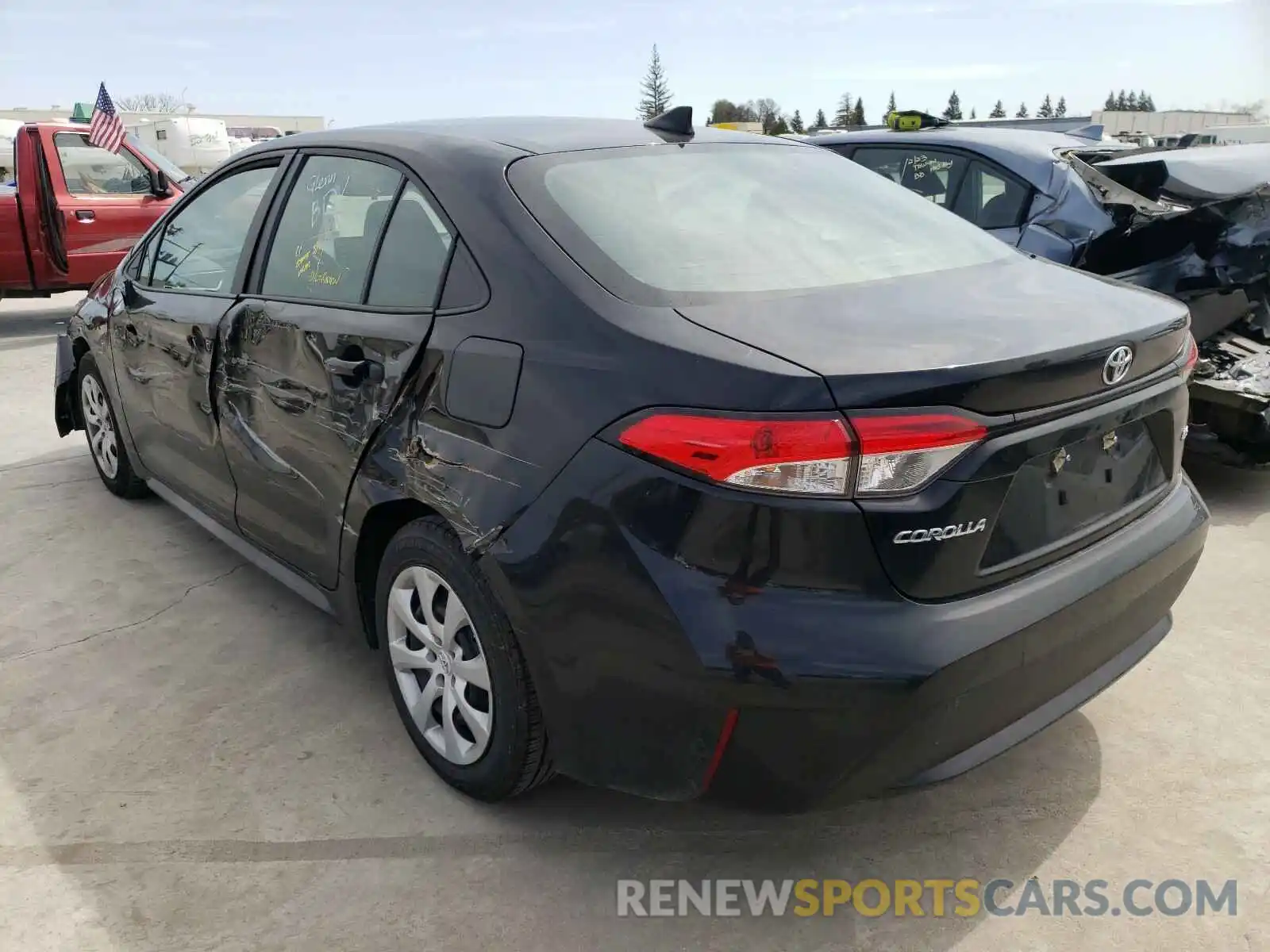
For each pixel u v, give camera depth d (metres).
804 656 1.83
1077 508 2.18
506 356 2.20
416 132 2.85
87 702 3.04
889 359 1.87
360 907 2.22
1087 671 2.25
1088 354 2.04
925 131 5.84
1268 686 3.06
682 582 1.89
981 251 2.78
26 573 3.96
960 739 2.00
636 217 2.44
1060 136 6.05
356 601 2.82
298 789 2.62
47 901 2.24
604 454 1.99
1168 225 4.67
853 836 2.45
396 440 2.47
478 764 2.46
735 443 1.83
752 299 2.19
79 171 9.34
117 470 4.62
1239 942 2.11
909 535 1.85
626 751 2.09
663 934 2.15
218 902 2.24
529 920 2.19
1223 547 4.07
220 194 3.55
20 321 10.53
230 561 4.06
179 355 3.51
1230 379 4.47
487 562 2.18
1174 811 2.51
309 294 2.89
